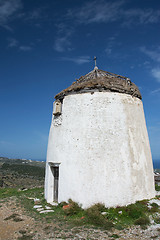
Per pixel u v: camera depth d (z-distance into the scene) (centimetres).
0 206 912
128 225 642
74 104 928
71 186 828
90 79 1020
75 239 536
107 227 615
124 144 858
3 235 588
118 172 813
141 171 877
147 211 740
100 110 880
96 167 811
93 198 781
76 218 705
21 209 853
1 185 1778
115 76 1063
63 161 885
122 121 888
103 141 841
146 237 549
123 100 923
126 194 801
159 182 1415
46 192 981
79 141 861
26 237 562
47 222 680
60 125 962
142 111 1029
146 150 947
